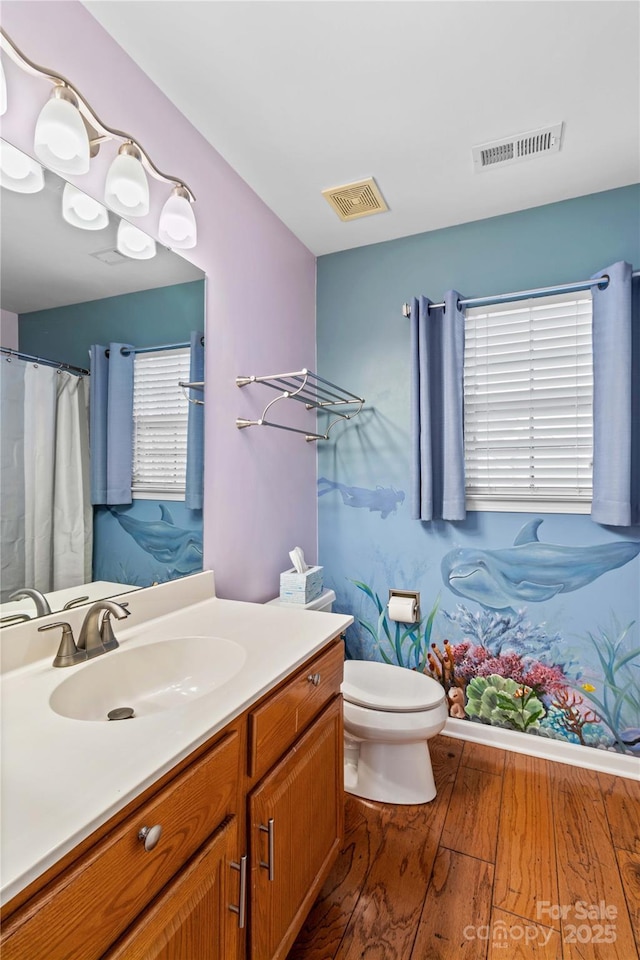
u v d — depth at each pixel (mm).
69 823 575
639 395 1876
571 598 2041
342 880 1393
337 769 1376
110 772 678
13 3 1032
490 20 1248
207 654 1244
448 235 2285
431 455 2197
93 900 602
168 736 777
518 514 2139
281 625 1378
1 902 485
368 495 2447
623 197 1974
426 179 1920
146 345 1423
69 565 1185
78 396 1220
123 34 1271
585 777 1907
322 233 2328
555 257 2082
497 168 1855
